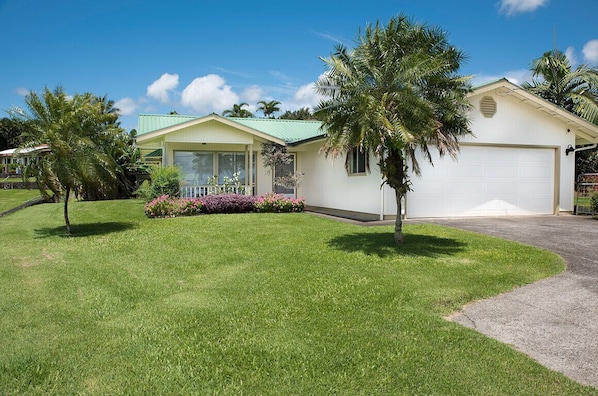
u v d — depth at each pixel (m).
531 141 14.26
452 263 7.00
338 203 15.80
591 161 20.58
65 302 5.24
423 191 13.22
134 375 3.36
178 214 13.84
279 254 7.76
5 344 3.98
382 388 3.14
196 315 4.68
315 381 3.24
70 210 15.75
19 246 9.11
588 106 19.39
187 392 3.12
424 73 7.52
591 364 3.53
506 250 7.96
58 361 3.61
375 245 8.55
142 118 18.55
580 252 7.80
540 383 3.19
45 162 9.95
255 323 4.43
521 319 4.60
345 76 7.99
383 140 7.27
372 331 4.20
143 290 5.73
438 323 4.41
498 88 13.37
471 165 13.71
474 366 3.46
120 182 22.06
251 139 16.05
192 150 17.06
